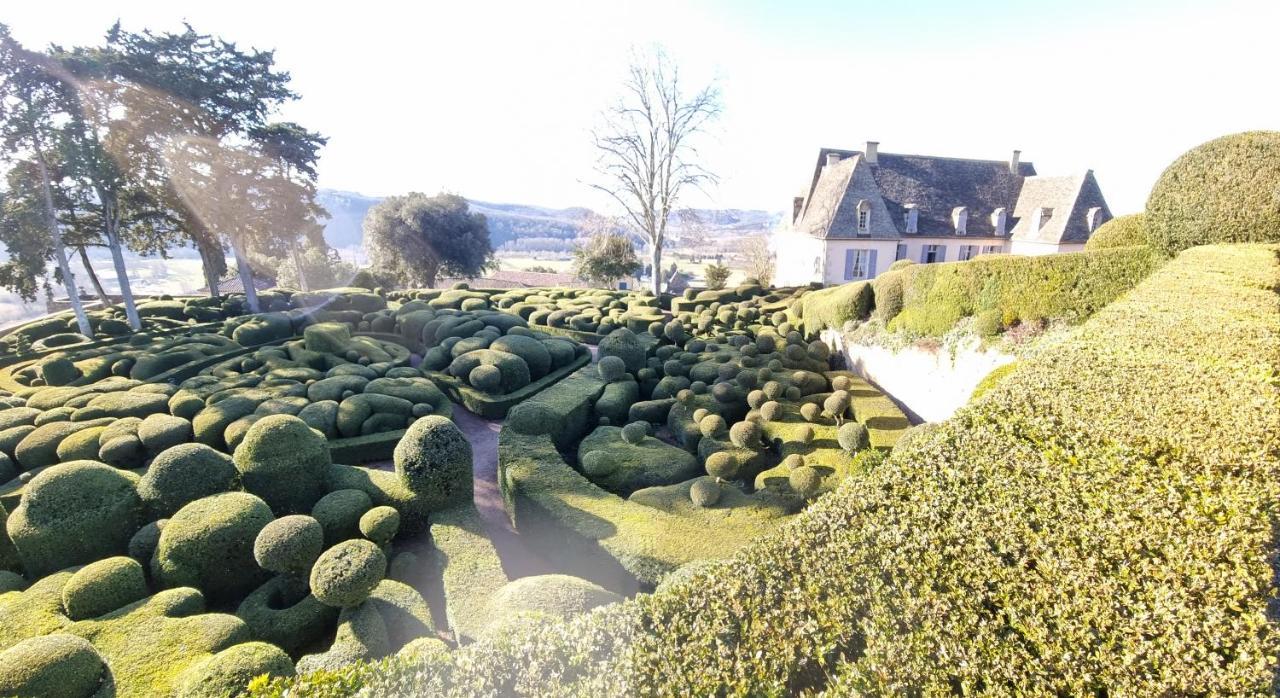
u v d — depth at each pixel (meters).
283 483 9.85
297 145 31.78
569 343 21.56
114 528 8.69
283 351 20.45
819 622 3.92
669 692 3.65
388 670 4.38
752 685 3.63
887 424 13.51
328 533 9.06
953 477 4.80
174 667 6.07
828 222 34.31
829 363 20.78
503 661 4.29
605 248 44.78
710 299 29.83
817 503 5.20
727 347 20.44
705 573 4.82
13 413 13.66
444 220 50.25
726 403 14.70
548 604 6.42
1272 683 2.92
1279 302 8.05
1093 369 6.48
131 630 6.58
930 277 16.42
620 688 3.75
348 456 13.31
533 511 10.00
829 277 34.84
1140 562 3.60
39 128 23.95
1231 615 3.22
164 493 9.04
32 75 23.36
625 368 17.38
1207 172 11.98
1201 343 6.77
